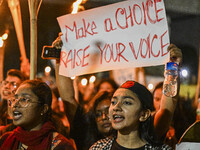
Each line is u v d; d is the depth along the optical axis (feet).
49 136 9.91
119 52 11.88
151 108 9.33
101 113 11.66
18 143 10.06
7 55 24.17
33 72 11.96
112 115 9.21
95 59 12.16
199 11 29.45
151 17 11.49
